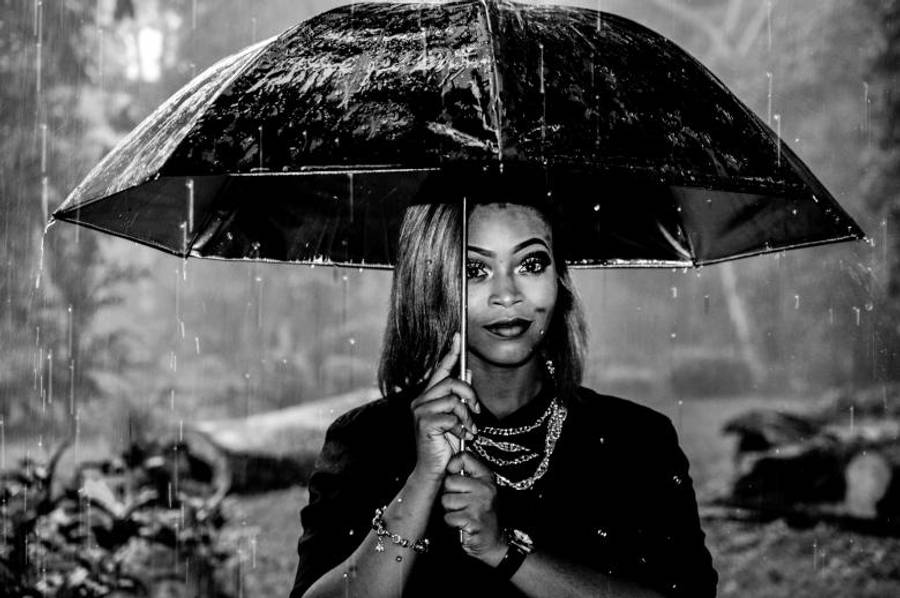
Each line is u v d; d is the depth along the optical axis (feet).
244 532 25.81
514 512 8.03
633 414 8.50
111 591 17.63
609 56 7.43
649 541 8.10
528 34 7.27
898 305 56.49
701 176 7.07
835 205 8.22
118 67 43.06
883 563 26.86
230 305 67.97
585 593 7.65
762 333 74.33
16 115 38.63
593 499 8.13
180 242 9.66
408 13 7.44
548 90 6.97
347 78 7.05
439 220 8.40
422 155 6.60
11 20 38.83
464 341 7.97
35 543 17.53
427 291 8.41
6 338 38.86
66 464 33.63
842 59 61.21
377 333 73.00
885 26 59.47
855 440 31.94
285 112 6.95
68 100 39.47
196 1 62.54
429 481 7.63
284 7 75.46
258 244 10.06
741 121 7.71
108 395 40.98
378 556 7.63
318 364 68.08
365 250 10.32
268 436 35.73
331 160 6.68
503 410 8.41
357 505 8.09
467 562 7.89
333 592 7.70
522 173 8.32
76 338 39.65
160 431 38.34
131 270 40.83
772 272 72.08
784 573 26.43
